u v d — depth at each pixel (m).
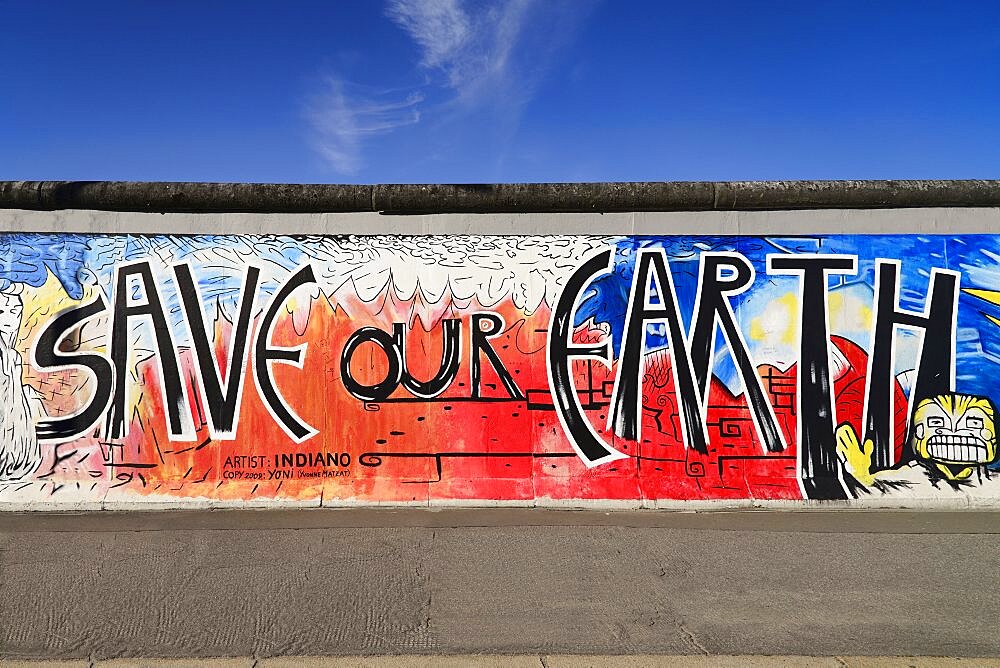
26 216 6.57
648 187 6.64
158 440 6.51
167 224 6.61
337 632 4.19
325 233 6.64
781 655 3.99
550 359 6.61
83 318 6.55
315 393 6.57
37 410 6.49
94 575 4.81
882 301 6.64
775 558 5.11
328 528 5.66
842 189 6.62
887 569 4.94
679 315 6.63
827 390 6.60
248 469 6.51
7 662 3.92
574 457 6.55
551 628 4.24
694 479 6.51
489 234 6.66
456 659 3.96
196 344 6.57
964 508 6.39
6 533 5.54
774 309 6.64
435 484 6.48
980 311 6.63
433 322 6.62
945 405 6.59
